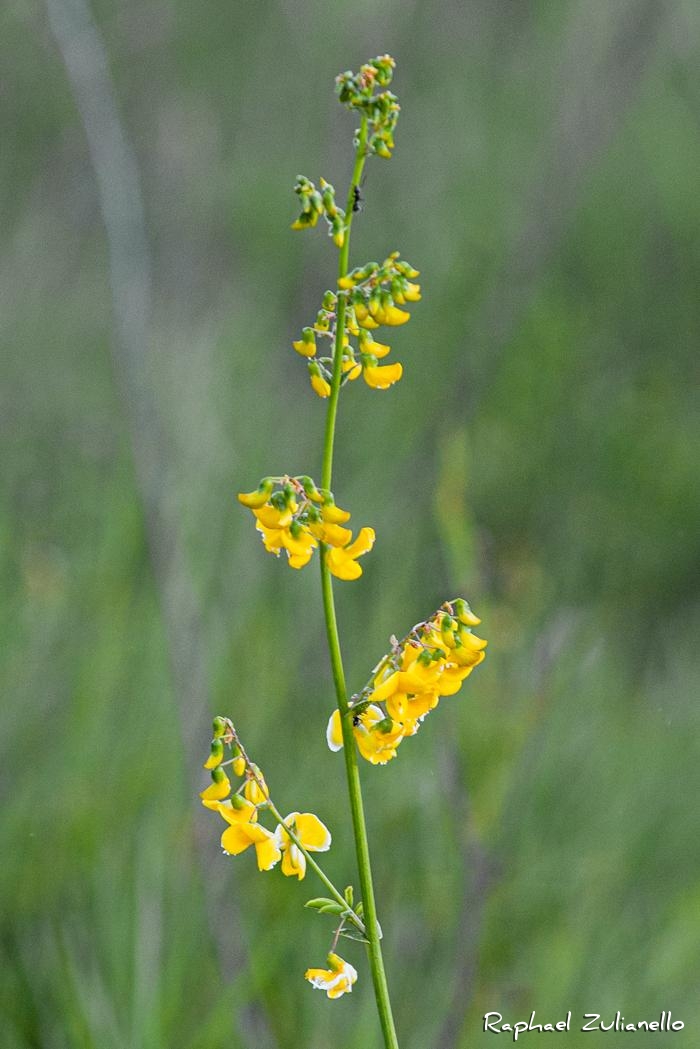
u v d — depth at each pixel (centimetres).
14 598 587
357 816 213
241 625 607
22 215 1123
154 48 1480
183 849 479
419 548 721
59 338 932
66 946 414
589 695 595
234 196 1366
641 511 965
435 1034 423
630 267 1229
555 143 893
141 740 529
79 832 482
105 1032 398
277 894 485
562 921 489
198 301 1221
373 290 211
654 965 477
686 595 941
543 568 855
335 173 1357
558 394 1032
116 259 644
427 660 210
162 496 605
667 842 558
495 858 418
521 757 501
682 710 708
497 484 960
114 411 829
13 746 507
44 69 1236
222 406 807
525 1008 446
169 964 427
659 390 1088
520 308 865
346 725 213
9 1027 409
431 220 1260
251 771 221
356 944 459
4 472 761
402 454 812
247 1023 407
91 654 551
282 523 207
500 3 1458
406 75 1458
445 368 978
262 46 1494
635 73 904
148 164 1406
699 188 1260
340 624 661
